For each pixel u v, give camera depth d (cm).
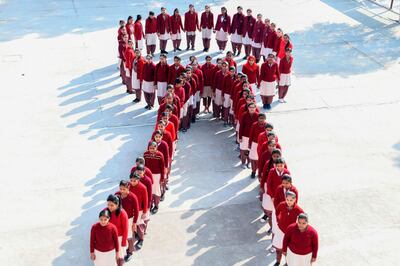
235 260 1020
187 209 1171
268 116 1596
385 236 1098
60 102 1662
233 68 1489
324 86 1800
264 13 2509
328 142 1459
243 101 1318
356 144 1451
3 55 2005
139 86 1634
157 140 1120
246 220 1141
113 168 1325
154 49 2031
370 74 1897
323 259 1030
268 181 1016
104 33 2253
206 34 2052
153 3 2652
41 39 2173
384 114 1620
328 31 2305
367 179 1294
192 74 1498
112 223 898
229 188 1254
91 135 1477
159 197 1148
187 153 1399
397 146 1444
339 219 1148
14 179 1273
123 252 941
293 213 920
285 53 1647
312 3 2681
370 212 1173
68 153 1387
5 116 1567
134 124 1544
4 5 2600
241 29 2005
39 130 1496
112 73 1888
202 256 1029
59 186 1249
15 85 1769
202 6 2589
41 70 1889
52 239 1075
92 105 1650
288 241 876
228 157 1388
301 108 1652
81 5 2625
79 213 1155
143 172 997
